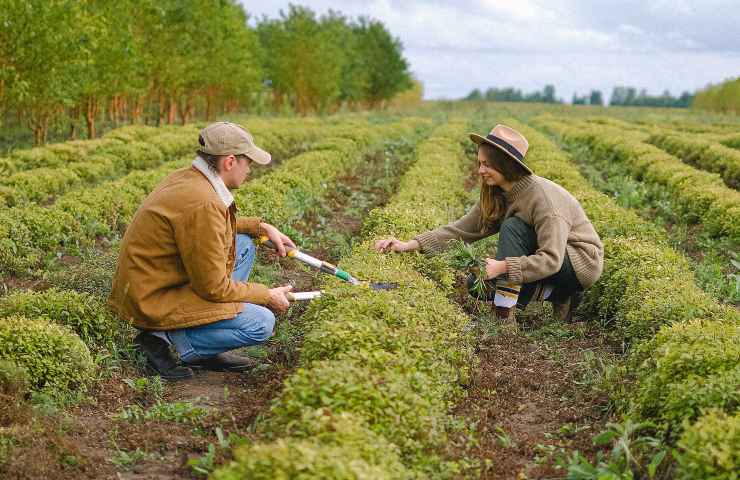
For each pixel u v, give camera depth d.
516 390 5.27
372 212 8.71
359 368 4.13
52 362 4.74
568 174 12.94
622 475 3.80
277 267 8.34
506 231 6.04
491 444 4.42
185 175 5.04
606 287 6.78
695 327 4.96
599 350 5.96
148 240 4.96
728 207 10.60
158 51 26.12
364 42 54.44
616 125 31.73
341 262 6.87
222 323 5.18
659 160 15.45
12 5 15.41
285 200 10.86
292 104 48.91
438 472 3.86
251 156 5.03
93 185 13.51
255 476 2.94
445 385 4.75
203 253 4.87
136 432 4.38
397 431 3.79
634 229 9.09
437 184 11.94
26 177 11.80
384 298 5.25
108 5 20.62
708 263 8.95
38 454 3.84
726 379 4.03
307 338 4.87
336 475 2.89
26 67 16.42
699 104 72.81
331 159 15.20
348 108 61.69
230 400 5.00
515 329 6.20
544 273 5.80
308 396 3.81
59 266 8.44
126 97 26.73
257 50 39.25
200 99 37.12
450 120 33.78
